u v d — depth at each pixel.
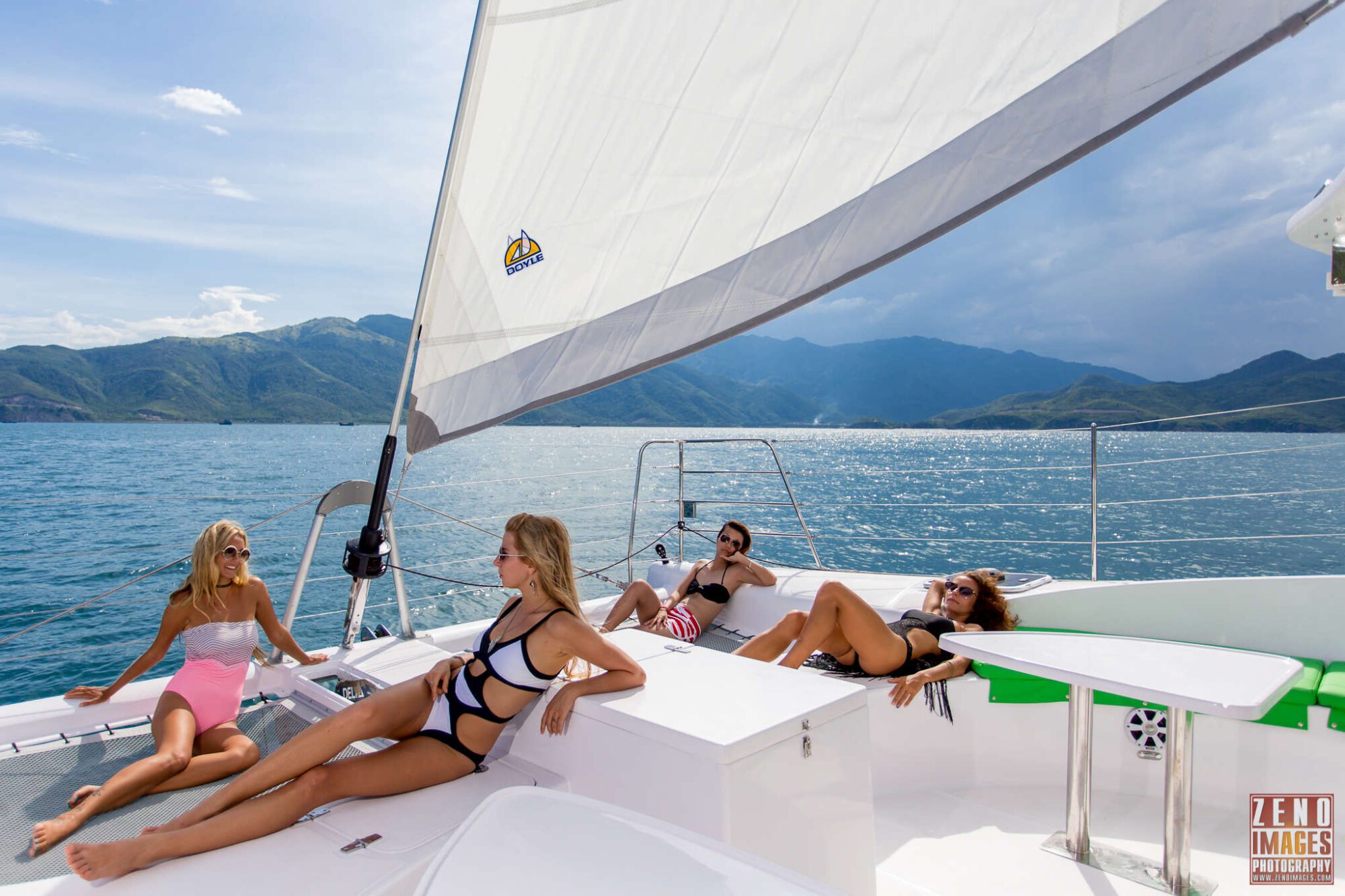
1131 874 1.94
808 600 3.32
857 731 1.77
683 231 2.05
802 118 1.91
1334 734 2.12
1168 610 2.83
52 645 8.98
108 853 1.36
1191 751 1.84
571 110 2.05
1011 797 2.39
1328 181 1.61
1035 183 1.72
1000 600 2.74
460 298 2.24
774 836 1.55
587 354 2.19
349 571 2.66
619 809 0.77
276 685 2.58
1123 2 1.58
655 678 1.88
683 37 1.95
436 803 1.64
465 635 3.11
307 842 1.47
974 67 1.74
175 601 2.22
